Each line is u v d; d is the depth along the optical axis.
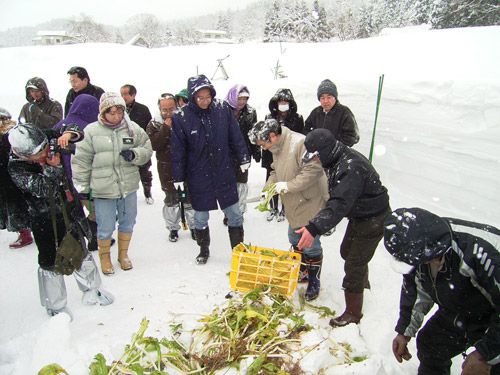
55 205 2.93
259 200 6.11
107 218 3.94
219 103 4.06
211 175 4.02
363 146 5.74
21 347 2.94
